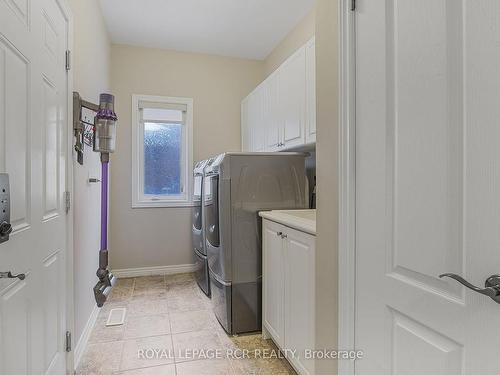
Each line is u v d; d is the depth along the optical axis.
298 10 2.81
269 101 2.90
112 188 3.43
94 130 1.55
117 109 3.45
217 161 2.33
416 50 0.82
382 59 0.94
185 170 3.71
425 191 0.79
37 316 1.21
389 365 0.92
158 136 3.66
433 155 0.77
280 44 3.45
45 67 1.28
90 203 2.21
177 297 2.88
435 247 0.77
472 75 0.68
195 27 3.11
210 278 2.65
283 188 2.31
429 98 0.78
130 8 2.75
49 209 1.35
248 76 3.88
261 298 2.22
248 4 2.71
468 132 0.69
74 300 1.76
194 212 3.36
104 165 1.56
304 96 2.23
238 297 2.18
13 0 0.99
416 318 0.83
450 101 0.73
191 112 3.68
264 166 2.28
